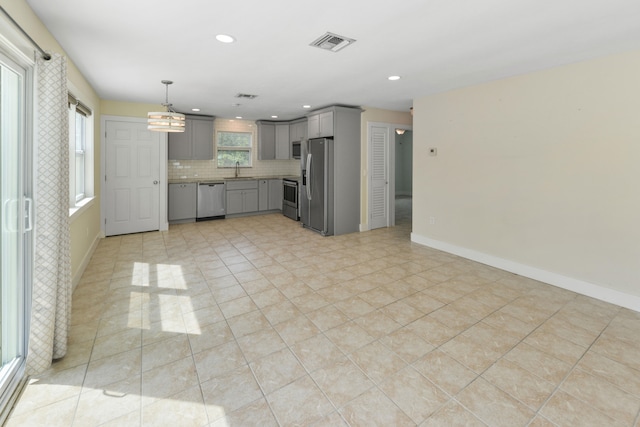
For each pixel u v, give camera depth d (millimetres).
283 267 3818
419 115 4723
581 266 3107
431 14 2127
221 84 3990
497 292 3125
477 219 4039
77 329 2381
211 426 1528
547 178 3322
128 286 3205
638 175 2711
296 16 2174
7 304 1875
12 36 1614
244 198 7195
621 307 2818
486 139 3865
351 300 2918
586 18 2162
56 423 1531
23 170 1871
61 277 2016
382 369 1955
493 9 2055
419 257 4230
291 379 1862
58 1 1980
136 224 5398
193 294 3029
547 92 3271
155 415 1588
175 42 2627
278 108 5730
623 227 2816
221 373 1909
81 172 4133
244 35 2482
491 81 3762
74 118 3412
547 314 2674
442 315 2643
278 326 2455
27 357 1839
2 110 1815
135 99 4938
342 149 5441
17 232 1872
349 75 3561
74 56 2961
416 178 4852
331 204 5465
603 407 1653
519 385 1817
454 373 1920
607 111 2857
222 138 7336
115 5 2035
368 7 2043
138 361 2014
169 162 6645
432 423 1551
